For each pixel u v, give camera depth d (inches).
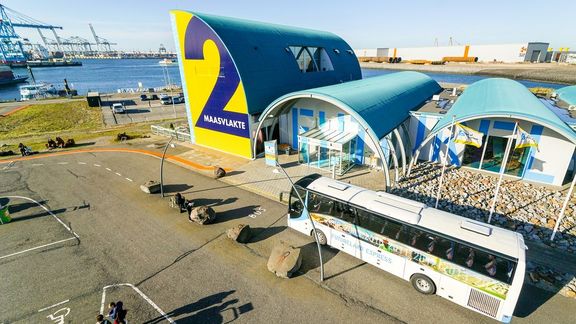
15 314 483.5
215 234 690.2
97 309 490.9
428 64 6053.2
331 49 1656.0
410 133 1072.2
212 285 535.8
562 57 5565.9
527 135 639.8
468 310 474.0
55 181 1008.2
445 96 1517.0
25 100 3006.9
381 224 526.3
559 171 835.4
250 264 589.3
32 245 662.5
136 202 852.0
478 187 851.4
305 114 1149.7
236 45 1070.4
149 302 501.4
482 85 1299.2
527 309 464.1
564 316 451.2
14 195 906.7
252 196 871.7
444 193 823.1
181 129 1612.9
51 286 540.4
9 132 1824.6
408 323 453.4
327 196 596.4
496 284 420.8
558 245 602.2
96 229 721.6
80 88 4808.1
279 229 707.4
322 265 540.7
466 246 437.7
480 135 701.9
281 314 472.4
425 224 483.2
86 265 594.9
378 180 924.6
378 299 500.1
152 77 6879.9
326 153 1036.5
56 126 1978.3
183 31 1136.2
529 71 4111.7
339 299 501.0
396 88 1206.9
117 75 7406.5
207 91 1180.5
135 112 2389.3
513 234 448.8
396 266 527.2
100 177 1035.3
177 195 794.2
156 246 651.5
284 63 1236.5
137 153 1285.7
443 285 478.3
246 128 1115.3
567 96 1254.9
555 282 512.4
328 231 617.3
